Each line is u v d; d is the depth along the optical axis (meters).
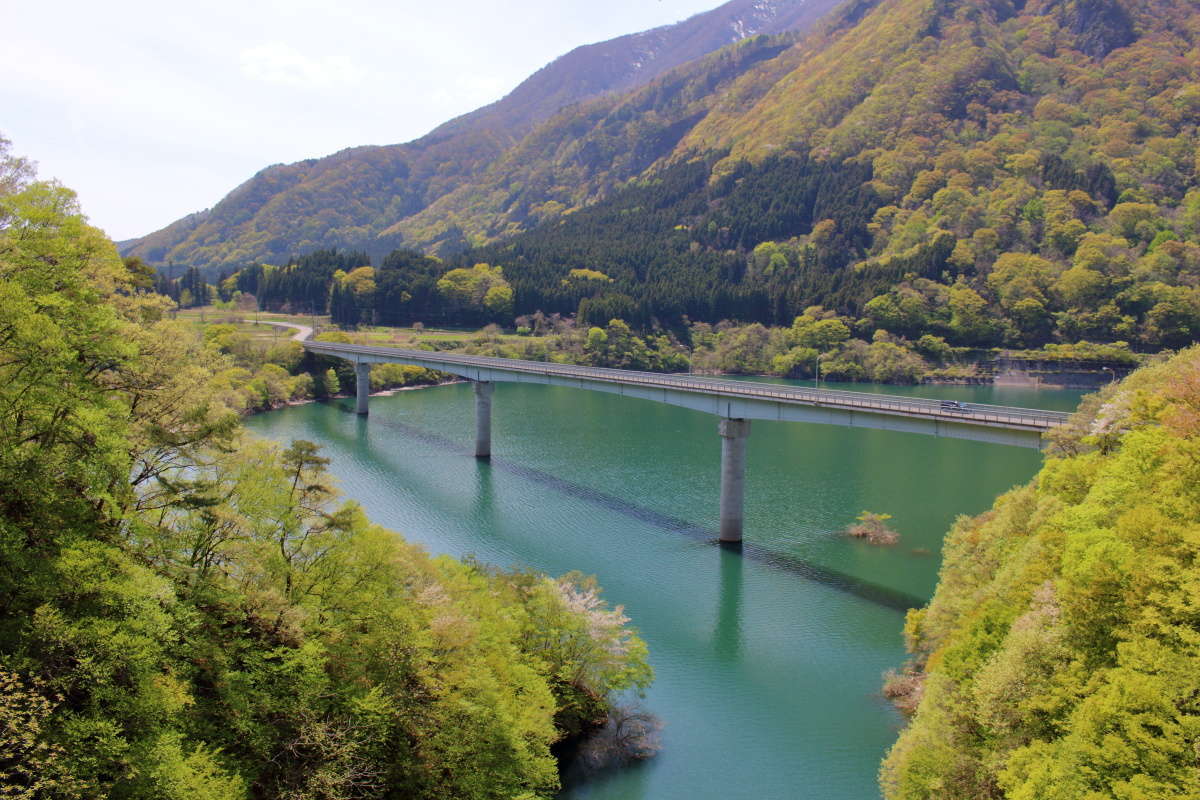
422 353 135.25
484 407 110.81
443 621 33.38
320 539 36.41
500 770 32.34
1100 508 34.75
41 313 29.41
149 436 34.44
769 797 36.38
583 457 111.19
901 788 31.22
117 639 24.45
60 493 29.52
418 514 80.62
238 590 33.62
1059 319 199.00
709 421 144.50
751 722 42.72
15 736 21.91
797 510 83.62
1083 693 27.20
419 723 31.81
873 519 76.94
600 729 40.94
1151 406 41.75
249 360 164.12
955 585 45.03
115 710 24.59
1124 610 28.03
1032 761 26.23
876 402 71.25
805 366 199.12
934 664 40.56
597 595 59.59
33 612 25.67
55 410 29.39
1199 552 27.09
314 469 39.56
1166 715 23.86
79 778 22.42
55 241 32.03
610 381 95.62
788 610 57.41
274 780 28.53
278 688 30.72
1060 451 53.69
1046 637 29.30
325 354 168.12
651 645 51.75
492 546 70.69
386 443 119.31
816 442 123.56
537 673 38.44
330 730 29.84
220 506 34.12
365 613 34.75
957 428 63.12
